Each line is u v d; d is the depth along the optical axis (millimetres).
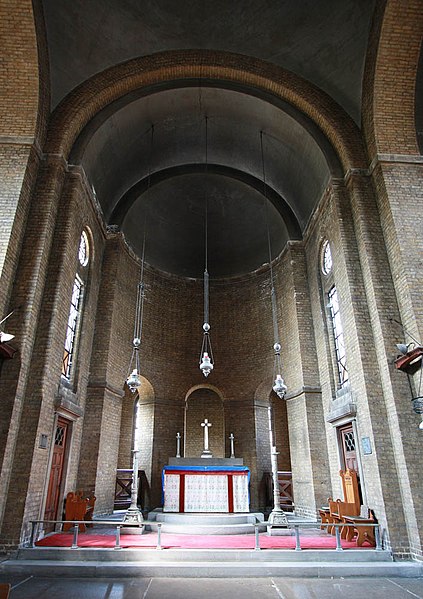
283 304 15336
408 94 11188
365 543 8664
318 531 10469
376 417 9086
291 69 12688
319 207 13008
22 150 10133
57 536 9133
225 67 12695
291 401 13898
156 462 14742
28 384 9000
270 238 17141
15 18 10109
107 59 12266
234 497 11250
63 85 11758
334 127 11898
